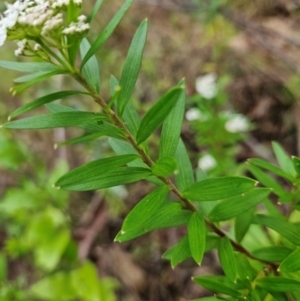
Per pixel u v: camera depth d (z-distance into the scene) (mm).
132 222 231
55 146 229
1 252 789
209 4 758
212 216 277
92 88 234
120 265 749
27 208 732
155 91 835
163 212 259
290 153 728
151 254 743
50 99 226
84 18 217
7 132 768
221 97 649
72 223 771
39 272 753
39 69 242
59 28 211
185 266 712
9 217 779
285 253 286
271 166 292
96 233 768
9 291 650
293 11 816
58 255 671
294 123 742
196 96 646
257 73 802
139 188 766
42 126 230
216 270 681
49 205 720
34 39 217
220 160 581
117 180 243
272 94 776
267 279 252
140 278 732
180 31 911
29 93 904
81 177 232
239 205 270
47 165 876
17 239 697
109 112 235
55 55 222
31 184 726
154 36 920
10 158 717
